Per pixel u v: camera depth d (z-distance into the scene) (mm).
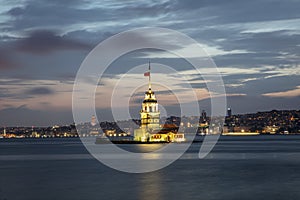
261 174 100812
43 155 181625
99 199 67750
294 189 77188
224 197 69312
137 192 74000
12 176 98312
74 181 88500
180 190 76438
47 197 69750
